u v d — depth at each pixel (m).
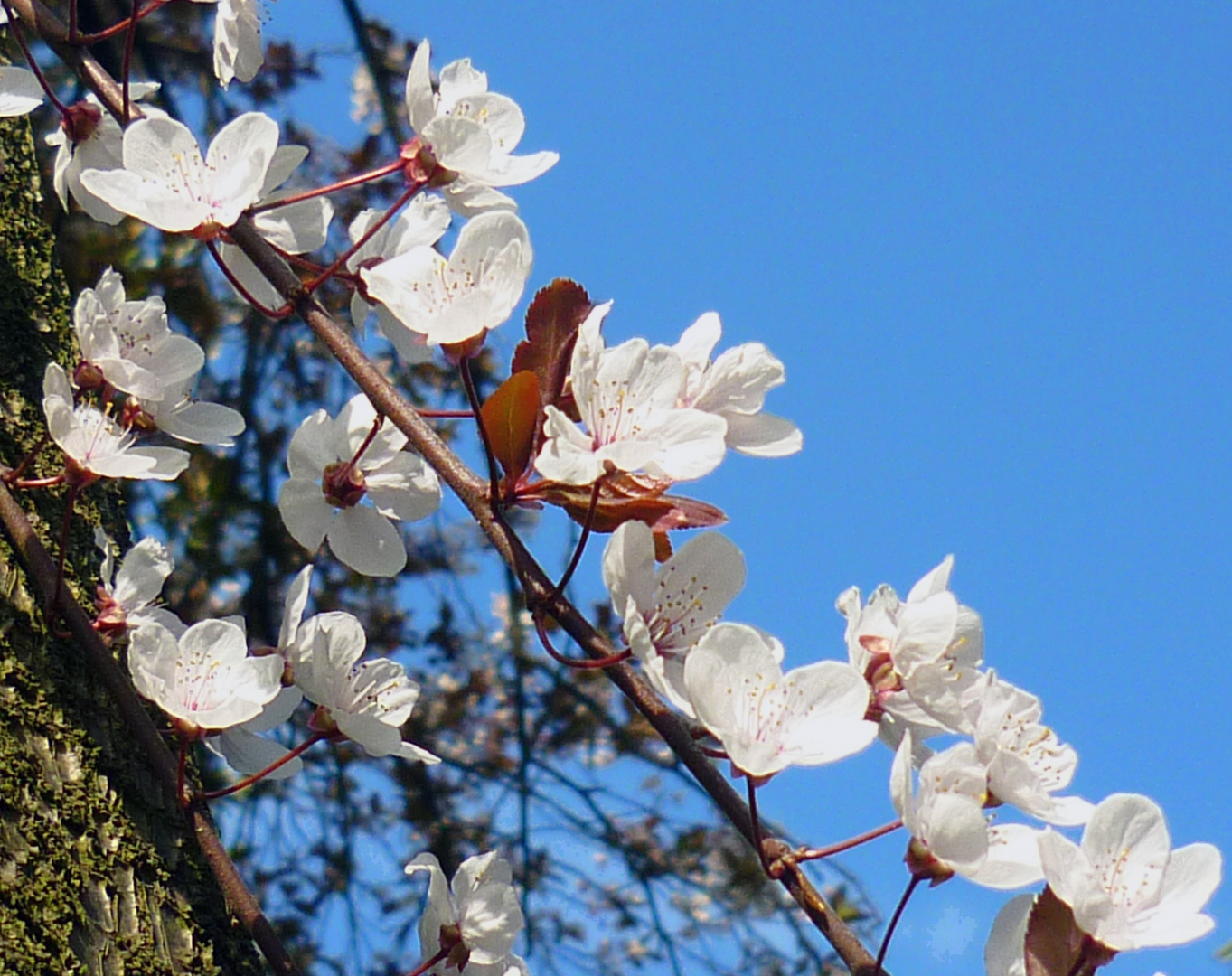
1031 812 0.84
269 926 0.86
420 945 0.87
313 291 0.87
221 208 0.87
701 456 0.83
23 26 1.08
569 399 0.84
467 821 1.90
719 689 0.83
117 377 0.88
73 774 0.87
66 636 0.88
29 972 0.85
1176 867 0.83
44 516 0.90
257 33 0.92
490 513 0.84
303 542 0.89
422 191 0.89
